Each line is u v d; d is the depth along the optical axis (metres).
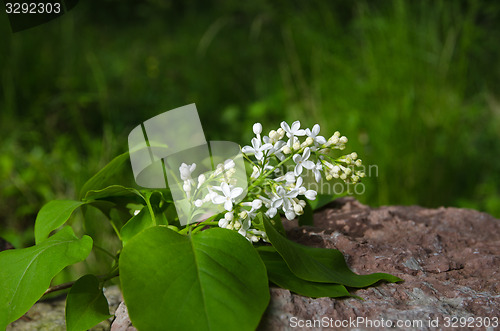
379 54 0.79
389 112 0.75
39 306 0.46
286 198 0.34
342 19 1.00
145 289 0.31
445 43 0.82
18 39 1.01
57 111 1.01
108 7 1.53
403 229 0.42
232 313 0.31
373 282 0.35
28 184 0.78
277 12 1.08
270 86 1.15
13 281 0.34
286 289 0.34
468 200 0.85
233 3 1.41
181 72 1.26
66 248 0.35
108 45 1.35
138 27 1.52
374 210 0.46
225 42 1.36
